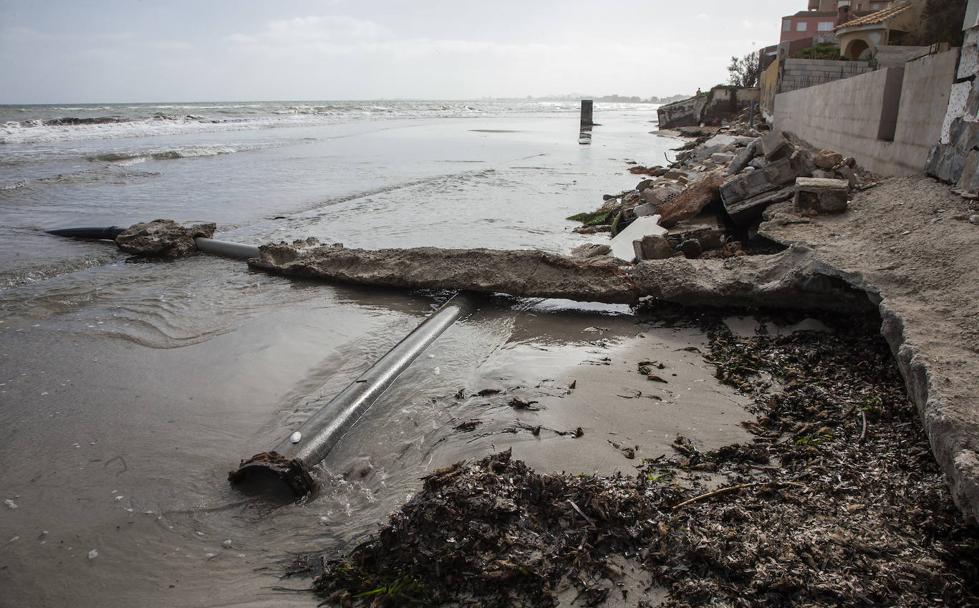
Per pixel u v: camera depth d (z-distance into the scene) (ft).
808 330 19.62
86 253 31.86
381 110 310.24
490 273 24.26
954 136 23.97
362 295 25.62
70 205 44.19
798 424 14.51
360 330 21.79
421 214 42.83
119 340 20.79
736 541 10.15
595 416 15.48
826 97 44.29
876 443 13.20
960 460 9.93
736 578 9.54
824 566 9.53
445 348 19.98
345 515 12.10
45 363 19.01
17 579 10.52
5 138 96.22
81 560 10.99
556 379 17.61
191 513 12.29
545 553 10.18
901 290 16.52
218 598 10.10
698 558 9.91
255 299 25.05
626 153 93.04
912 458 12.39
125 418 15.93
